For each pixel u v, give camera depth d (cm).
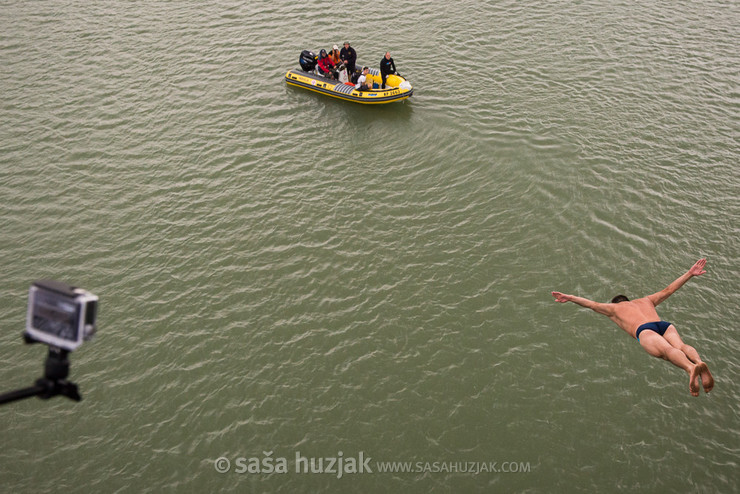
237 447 1338
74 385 379
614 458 1316
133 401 1434
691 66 2691
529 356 1516
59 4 3303
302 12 3175
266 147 2261
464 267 1755
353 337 1563
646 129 2306
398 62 2722
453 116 2389
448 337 1561
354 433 1360
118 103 2503
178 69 2725
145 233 1895
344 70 2570
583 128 2311
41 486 1284
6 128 2361
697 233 1867
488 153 2200
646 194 2011
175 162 2192
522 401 1420
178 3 3306
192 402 1425
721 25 3034
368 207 1977
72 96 2547
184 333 1581
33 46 2905
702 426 1374
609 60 2730
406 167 2152
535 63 2706
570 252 1802
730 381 1462
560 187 2041
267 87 2606
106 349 1545
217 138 2308
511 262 1770
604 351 1532
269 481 1277
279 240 1858
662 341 797
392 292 1683
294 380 1466
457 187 2055
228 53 2838
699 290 1684
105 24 3102
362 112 2452
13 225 1931
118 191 2066
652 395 1436
